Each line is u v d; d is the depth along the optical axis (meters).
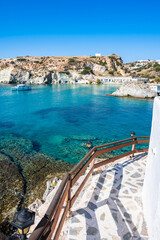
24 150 18.22
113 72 148.75
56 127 27.73
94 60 162.88
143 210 4.82
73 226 4.20
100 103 53.19
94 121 32.41
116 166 7.62
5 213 9.19
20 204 9.95
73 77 129.25
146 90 66.06
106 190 5.74
